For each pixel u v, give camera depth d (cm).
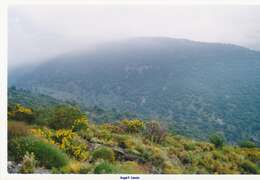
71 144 1194
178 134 1479
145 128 1444
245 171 1319
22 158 1095
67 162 1086
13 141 1141
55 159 1085
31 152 1089
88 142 1253
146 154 1229
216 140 1468
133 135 1408
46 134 1206
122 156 1205
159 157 1225
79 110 1378
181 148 1354
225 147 1449
